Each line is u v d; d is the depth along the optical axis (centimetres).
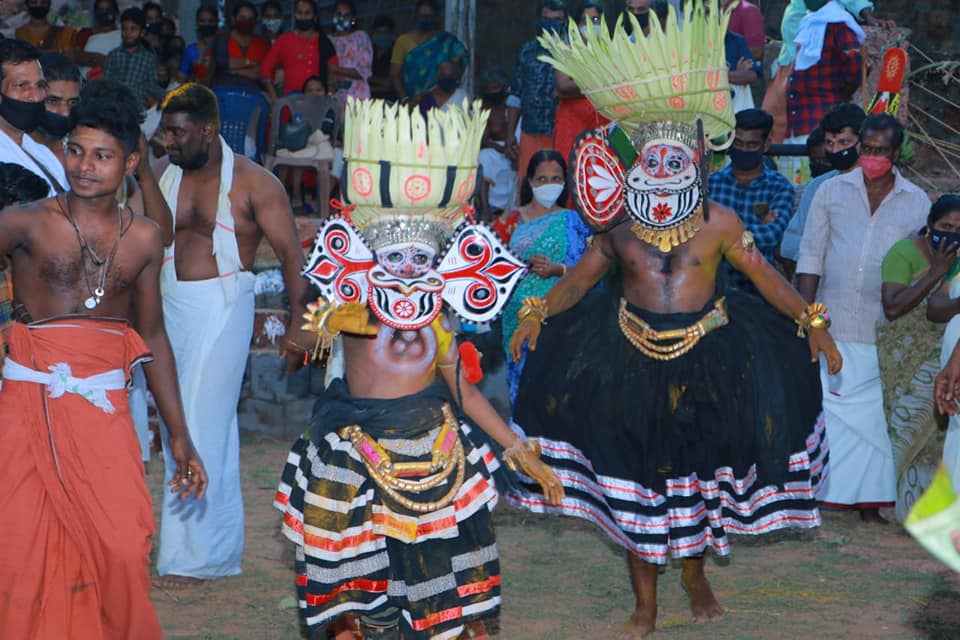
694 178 545
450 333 473
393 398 462
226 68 1249
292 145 1157
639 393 549
